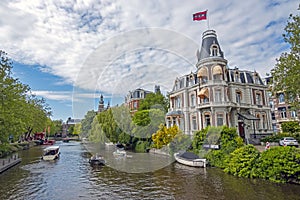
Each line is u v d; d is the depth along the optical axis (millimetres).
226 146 17562
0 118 22234
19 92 27469
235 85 30609
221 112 25391
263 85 33094
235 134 18281
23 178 15867
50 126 73625
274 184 12422
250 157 14859
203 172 15758
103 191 12000
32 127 49125
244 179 13734
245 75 32438
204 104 25188
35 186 13547
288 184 12297
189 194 11109
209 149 17078
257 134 30562
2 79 22984
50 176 16375
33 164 22422
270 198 10258
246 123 29578
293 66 14984
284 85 15961
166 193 11344
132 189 12164
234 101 29797
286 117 35438
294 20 15328
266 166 13773
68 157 27953
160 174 15312
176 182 13312
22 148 40344
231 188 11938
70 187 13070
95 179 14641
